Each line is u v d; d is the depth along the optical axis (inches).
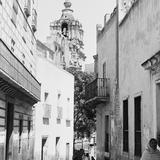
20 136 641.6
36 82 701.3
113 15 695.1
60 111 1036.5
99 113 828.0
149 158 353.1
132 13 549.0
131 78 546.9
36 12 796.6
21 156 640.4
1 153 469.7
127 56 576.7
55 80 1004.6
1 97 466.3
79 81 1587.1
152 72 441.7
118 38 642.8
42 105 890.1
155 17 441.4
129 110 551.2
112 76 690.2
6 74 394.0
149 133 447.2
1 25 458.9
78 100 1572.3
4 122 490.0
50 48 2059.5
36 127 849.5
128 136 556.4
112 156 677.3
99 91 724.7
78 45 2834.6
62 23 2898.6
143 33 490.3
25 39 672.4
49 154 956.6
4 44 392.5
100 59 820.0
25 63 678.5
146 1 478.6
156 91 428.8
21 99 614.9
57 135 1026.1
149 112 450.3
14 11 548.7
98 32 862.5
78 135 1657.2
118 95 634.2
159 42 425.1
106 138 756.0
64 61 2463.1
